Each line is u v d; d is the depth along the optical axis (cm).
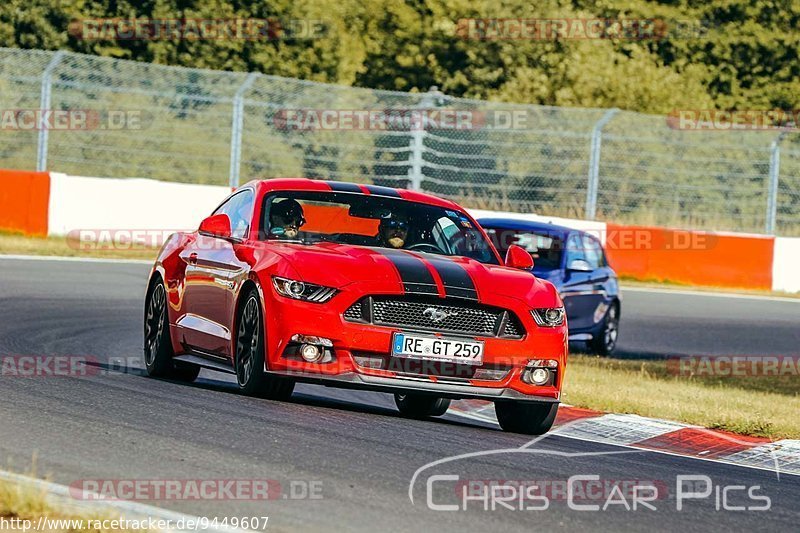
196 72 7944
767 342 5269
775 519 1783
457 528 1522
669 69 10112
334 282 2327
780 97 10688
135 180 6594
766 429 2823
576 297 4522
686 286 7181
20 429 1969
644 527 1627
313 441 2028
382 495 1672
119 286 5041
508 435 2439
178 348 2808
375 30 10019
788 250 7394
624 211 8125
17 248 5900
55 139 7731
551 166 8181
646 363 4531
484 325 2378
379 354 2314
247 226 2627
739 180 8538
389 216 2655
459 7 9944
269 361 2352
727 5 11050
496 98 9375
